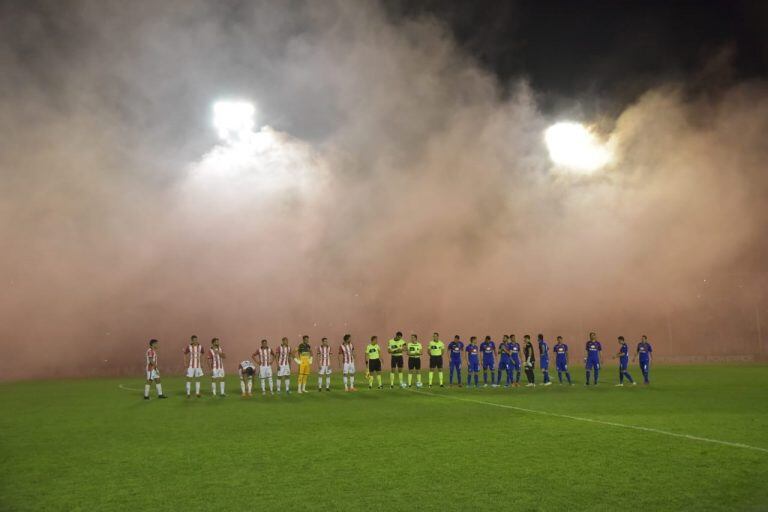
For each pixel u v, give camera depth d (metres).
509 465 10.55
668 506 8.25
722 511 8.04
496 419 15.98
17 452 12.48
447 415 17.00
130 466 10.99
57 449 12.76
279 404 20.84
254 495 8.98
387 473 10.12
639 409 17.52
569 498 8.62
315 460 11.18
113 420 17.19
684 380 27.97
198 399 23.41
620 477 9.67
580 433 13.56
